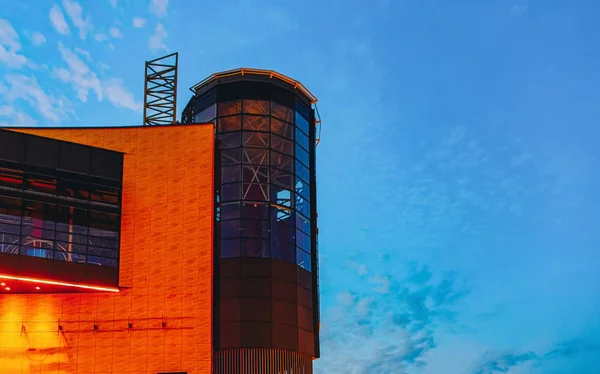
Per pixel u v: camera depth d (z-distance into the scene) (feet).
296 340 183.52
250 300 180.96
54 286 167.84
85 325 170.91
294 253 190.90
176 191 181.27
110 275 171.63
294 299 186.60
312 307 194.90
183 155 183.73
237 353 177.47
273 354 179.01
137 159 183.01
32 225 165.68
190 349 169.89
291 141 199.82
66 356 168.86
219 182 188.03
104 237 173.27
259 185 191.21
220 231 187.01
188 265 176.04
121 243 176.45
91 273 169.48
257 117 196.85
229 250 185.26
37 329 170.09
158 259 176.35
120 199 177.17
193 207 180.14
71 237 169.27
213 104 200.44
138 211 179.42
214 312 177.27
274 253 186.80
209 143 184.55
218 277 181.06
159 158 183.32
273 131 196.95
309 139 208.54
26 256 163.12
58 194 170.81
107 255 172.55
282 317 182.50
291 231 192.34
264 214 189.16
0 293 171.32
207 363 168.86
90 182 174.81
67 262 167.32
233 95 198.80
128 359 169.07
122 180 179.42
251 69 200.13
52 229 167.73
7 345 168.66
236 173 191.42
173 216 179.52
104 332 170.71
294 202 195.00
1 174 165.78
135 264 175.63
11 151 167.43
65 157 172.96
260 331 178.81
